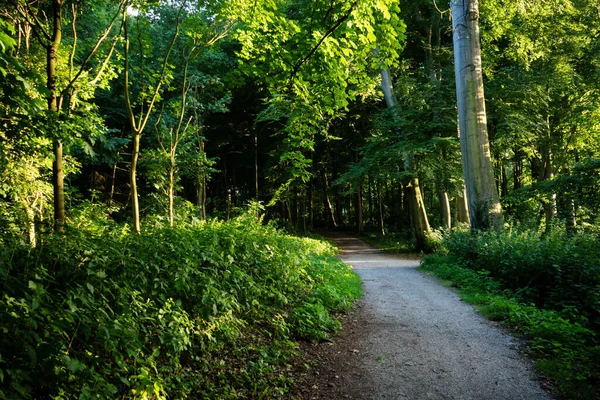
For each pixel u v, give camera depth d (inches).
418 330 264.1
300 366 202.4
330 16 222.8
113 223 301.6
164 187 598.5
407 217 1600.6
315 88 279.1
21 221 191.8
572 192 458.9
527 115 759.7
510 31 713.6
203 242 278.1
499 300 309.0
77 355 132.0
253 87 994.1
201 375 166.7
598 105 828.6
